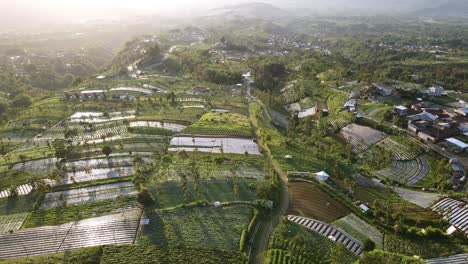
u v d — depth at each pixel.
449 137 131.38
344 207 92.19
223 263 69.31
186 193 92.75
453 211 89.12
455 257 73.56
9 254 74.56
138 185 100.25
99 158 123.12
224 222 82.38
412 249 76.12
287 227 81.62
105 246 74.81
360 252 75.00
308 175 107.12
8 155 130.25
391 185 106.81
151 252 72.31
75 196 97.50
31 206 92.69
